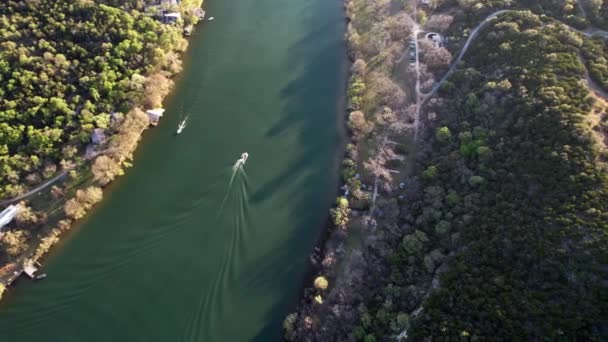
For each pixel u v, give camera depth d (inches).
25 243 5334.6
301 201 5999.0
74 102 6284.5
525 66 5920.3
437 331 4325.8
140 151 6343.5
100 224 5644.7
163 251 5457.7
